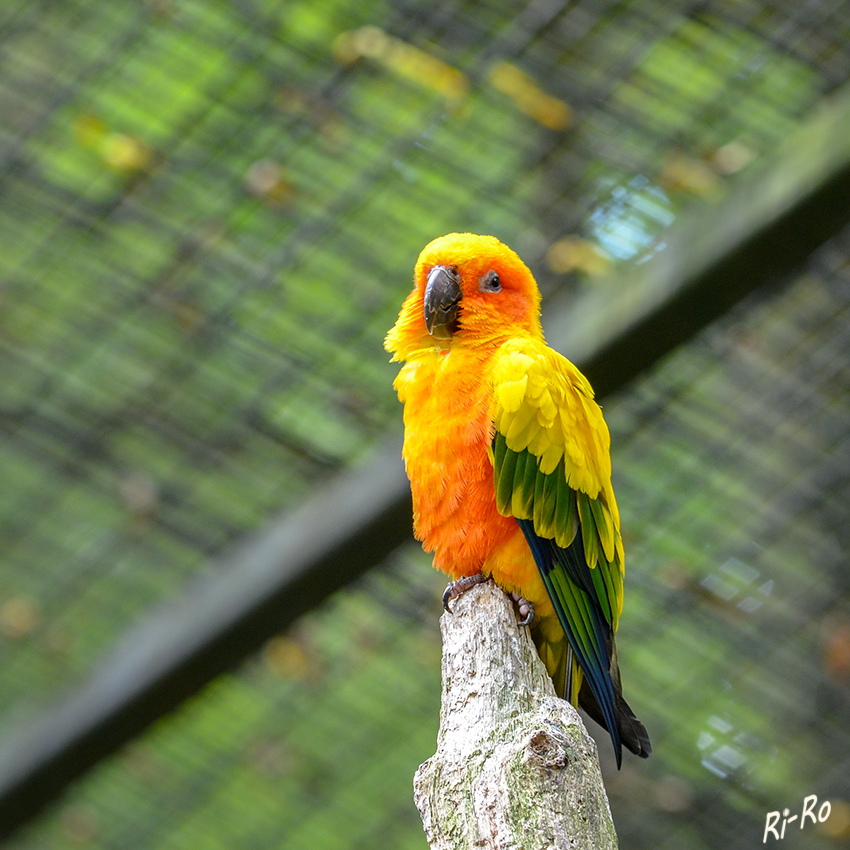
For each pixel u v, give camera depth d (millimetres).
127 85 7145
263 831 8930
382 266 7551
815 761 8180
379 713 8648
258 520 7949
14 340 7734
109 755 7281
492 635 4152
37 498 8094
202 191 7359
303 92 7102
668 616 8219
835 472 7785
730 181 7094
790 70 6910
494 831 3264
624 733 4848
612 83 7020
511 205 7332
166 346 7750
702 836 8227
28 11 7008
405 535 6691
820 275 7199
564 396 4910
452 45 6969
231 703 8516
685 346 6418
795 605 8094
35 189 7352
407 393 4980
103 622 8352
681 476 7934
